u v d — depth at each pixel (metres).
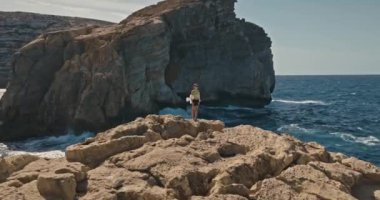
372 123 61.38
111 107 50.84
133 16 71.56
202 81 74.25
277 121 63.19
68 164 12.40
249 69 79.50
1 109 52.22
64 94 51.41
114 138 14.67
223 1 77.06
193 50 72.50
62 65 55.22
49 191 10.79
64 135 49.91
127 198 10.87
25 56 54.03
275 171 12.83
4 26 124.56
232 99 79.62
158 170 12.08
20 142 47.44
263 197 11.12
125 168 12.46
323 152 14.50
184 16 69.38
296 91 153.38
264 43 88.31
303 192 11.55
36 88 53.53
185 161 12.58
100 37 56.03
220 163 12.95
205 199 10.66
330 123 61.03
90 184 11.48
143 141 14.36
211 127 16.47
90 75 51.81
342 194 11.35
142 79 57.00
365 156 37.84
